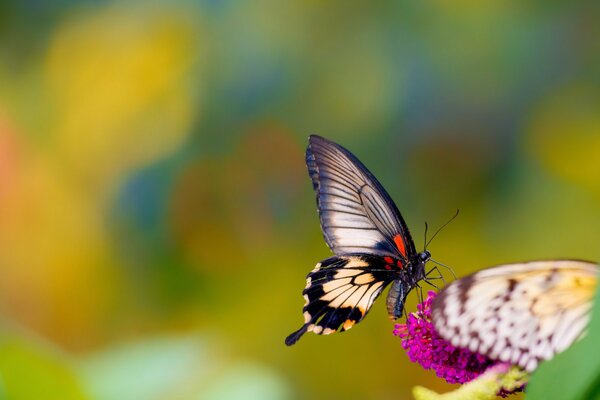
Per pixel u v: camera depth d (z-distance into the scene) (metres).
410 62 1.27
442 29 1.26
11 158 1.29
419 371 1.29
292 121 1.29
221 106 1.29
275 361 1.29
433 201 1.29
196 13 1.29
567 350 0.77
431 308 0.83
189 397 0.96
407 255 0.99
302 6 1.27
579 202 1.27
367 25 1.27
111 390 0.95
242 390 0.98
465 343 0.81
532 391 0.77
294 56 1.28
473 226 1.29
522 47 1.26
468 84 1.27
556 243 1.27
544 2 1.26
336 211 0.99
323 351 1.29
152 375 0.96
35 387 0.91
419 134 1.28
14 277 1.29
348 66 1.27
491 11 1.26
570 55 1.27
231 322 1.29
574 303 0.80
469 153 1.28
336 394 1.29
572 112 1.27
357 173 0.99
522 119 1.28
